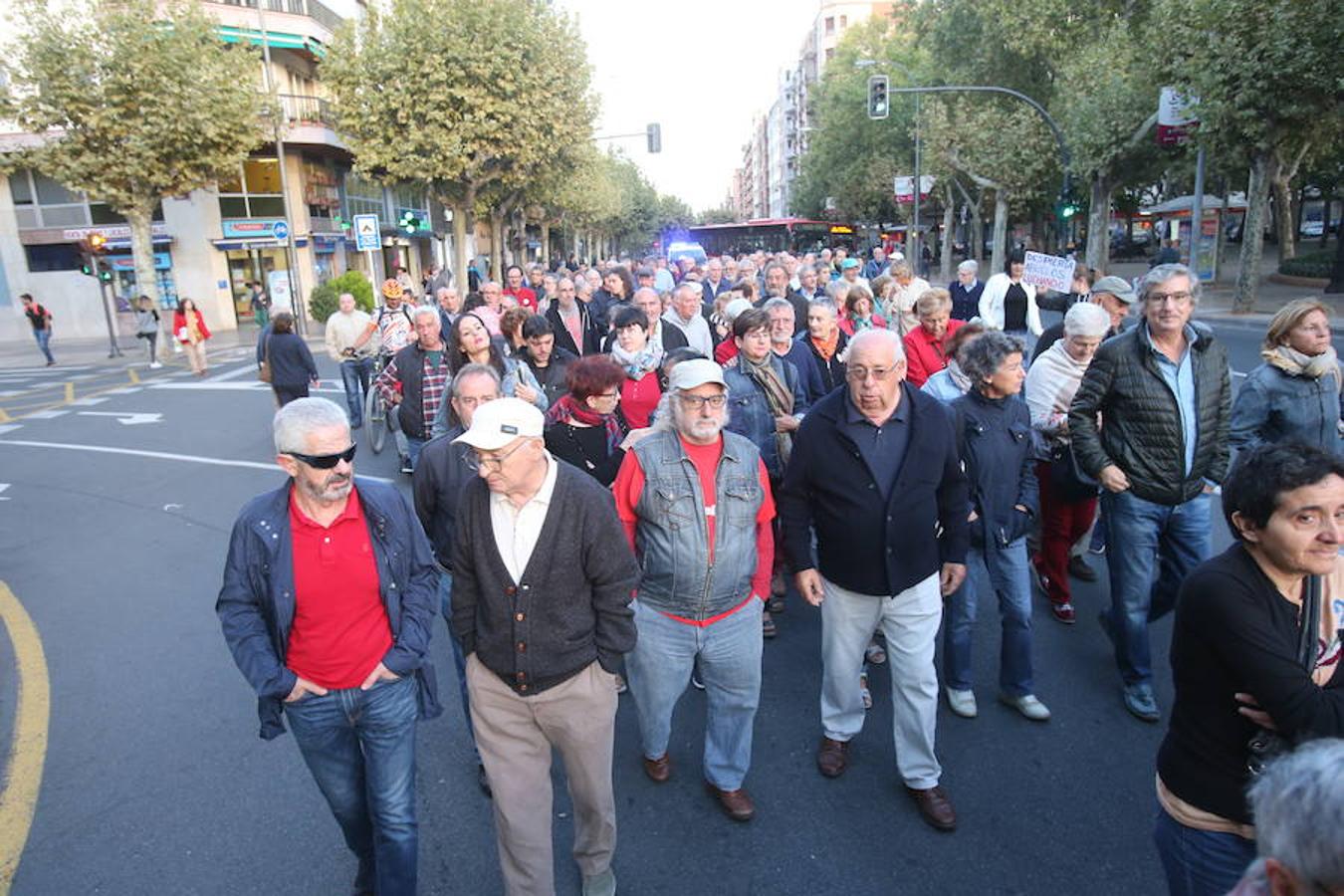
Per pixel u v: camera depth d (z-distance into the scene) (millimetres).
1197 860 2164
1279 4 16516
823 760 3789
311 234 32406
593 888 3006
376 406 10219
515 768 2828
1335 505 1926
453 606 2861
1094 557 6242
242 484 9219
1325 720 1940
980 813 3479
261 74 31328
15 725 4316
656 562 3346
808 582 3643
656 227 112500
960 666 4238
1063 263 10086
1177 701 2225
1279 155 21281
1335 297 23797
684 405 3246
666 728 3652
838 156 54281
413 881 2857
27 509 8516
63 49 22438
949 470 3570
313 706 2717
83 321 32469
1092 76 26203
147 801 3654
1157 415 3963
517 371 5645
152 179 23547
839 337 6352
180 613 5734
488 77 25047
